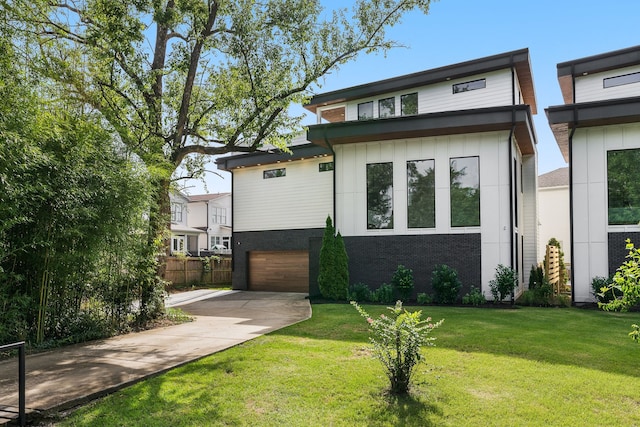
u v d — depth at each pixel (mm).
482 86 14289
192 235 31641
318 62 10539
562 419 3561
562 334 6805
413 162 12500
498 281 10875
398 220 12539
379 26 10555
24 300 6148
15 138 5398
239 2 9625
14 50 7309
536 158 15039
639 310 9734
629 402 3912
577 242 11172
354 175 13211
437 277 11289
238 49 9938
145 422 3602
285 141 10984
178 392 4301
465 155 11914
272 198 16859
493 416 3635
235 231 17719
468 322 7941
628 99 10172
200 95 10883
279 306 11352
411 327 4277
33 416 3684
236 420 3623
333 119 19500
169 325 8359
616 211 10852
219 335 7152
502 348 5852
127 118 9562
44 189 5855
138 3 8328
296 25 10078
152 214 8367
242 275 17438
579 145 11281
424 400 3992
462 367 4984
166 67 9961
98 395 4238
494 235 11445
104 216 6875
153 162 8555
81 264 6836
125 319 8031
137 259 8039
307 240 15945
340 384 4445
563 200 21156
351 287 12695
